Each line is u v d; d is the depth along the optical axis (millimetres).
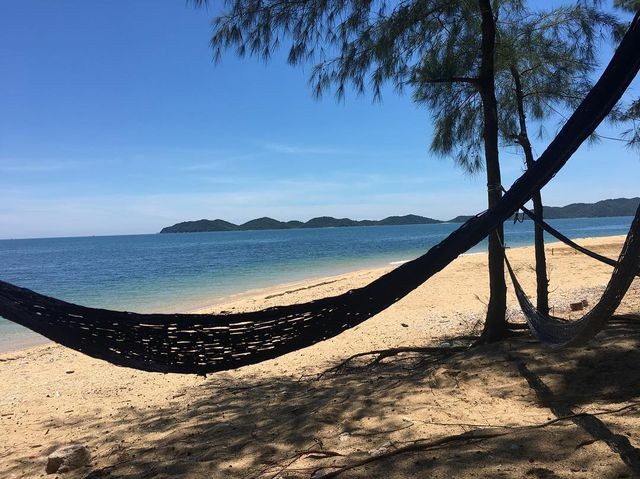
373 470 3053
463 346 5891
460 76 5770
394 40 5281
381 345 7809
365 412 4219
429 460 3078
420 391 4562
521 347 5141
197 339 2969
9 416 5961
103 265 39875
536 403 3893
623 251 1938
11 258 57250
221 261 39281
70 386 7387
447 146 6699
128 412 5715
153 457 3990
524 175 2271
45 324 2727
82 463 4047
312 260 36406
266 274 26812
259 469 3414
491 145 5500
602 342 4812
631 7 5648
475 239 2463
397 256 37938
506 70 6430
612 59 1864
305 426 4117
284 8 5008
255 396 5672
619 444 2916
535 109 6781
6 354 10594
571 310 7930
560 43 6129
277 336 3010
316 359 7426
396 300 2770
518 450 3039
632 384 3877
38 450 4637
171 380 7203
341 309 2893
